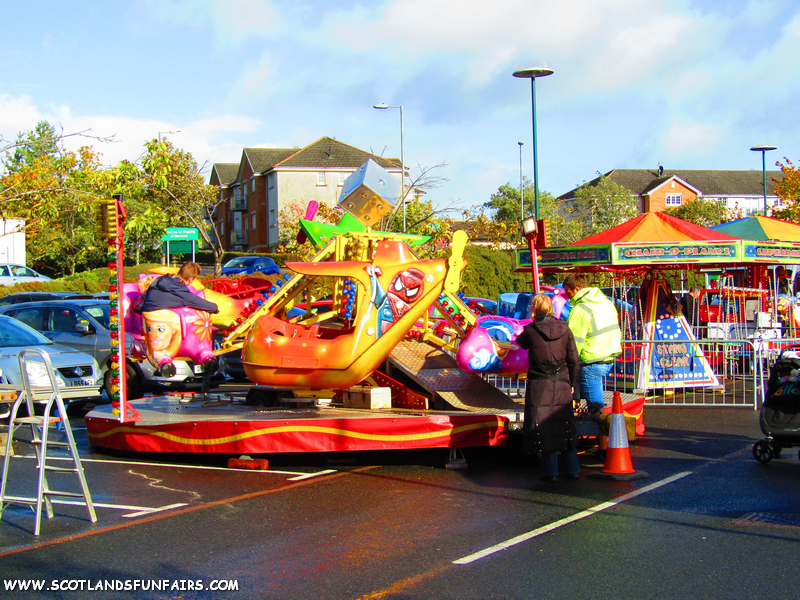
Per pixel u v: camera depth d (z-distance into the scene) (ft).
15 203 60.59
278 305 29.27
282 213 150.51
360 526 18.61
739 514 19.47
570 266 45.27
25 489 22.76
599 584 14.69
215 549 16.97
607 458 23.93
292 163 175.22
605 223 158.81
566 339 23.11
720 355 50.55
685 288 67.82
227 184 210.59
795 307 54.75
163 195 93.09
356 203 30.09
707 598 13.98
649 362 42.42
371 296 25.38
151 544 17.37
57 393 18.99
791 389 25.04
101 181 51.06
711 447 28.53
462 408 26.43
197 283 31.42
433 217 87.10
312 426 24.36
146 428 26.25
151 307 27.66
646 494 21.59
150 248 156.35
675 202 227.81
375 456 27.27
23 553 16.85
